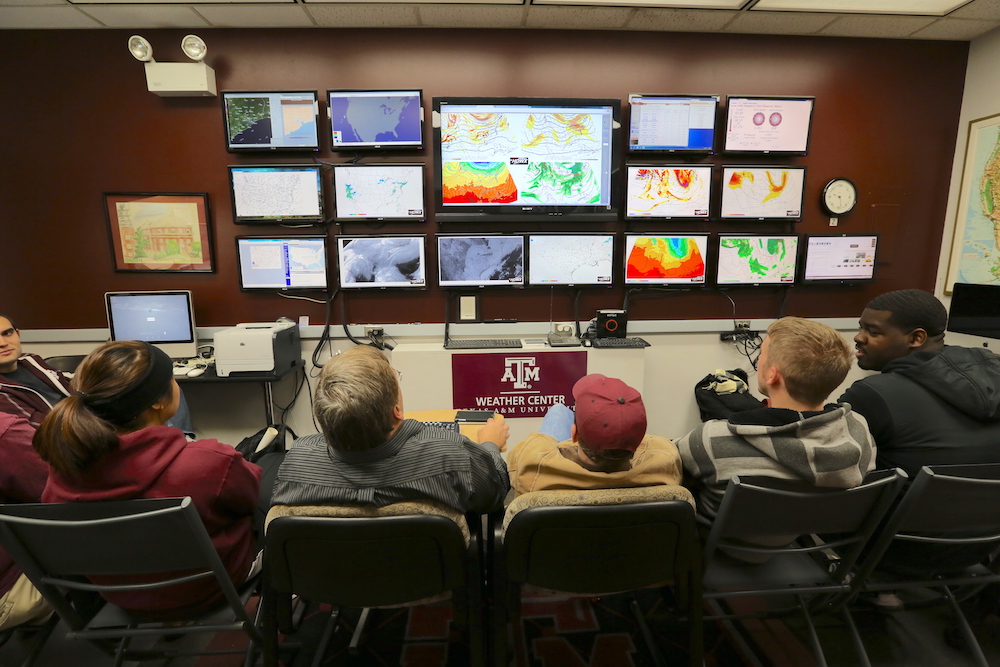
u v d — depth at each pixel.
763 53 2.77
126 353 1.04
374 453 0.94
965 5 2.38
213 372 2.50
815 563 1.28
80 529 0.92
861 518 1.06
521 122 2.63
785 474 1.00
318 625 1.58
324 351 2.89
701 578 1.06
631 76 2.75
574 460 1.05
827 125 2.85
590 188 2.71
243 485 1.11
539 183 2.69
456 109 2.60
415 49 2.67
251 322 2.86
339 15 2.48
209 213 2.73
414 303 2.90
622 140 2.79
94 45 2.59
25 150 2.66
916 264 3.01
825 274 2.91
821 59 2.79
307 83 2.67
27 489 1.21
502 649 1.07
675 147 2.71
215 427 2.91
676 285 2.87
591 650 1.47
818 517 1.04
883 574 1.29
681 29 2.69
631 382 2.73
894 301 1.46
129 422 1.04
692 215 2.78
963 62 2.83
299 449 0.99
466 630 1.55
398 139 2.63
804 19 2.56
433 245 2.82
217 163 2.70
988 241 2.72
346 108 2.58
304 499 0.94
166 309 2.59
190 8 2.38
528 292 2.92
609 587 1.03
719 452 1.07
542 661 1.43
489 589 1.15
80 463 0.92
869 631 1.53
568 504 0.92
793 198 2.80
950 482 1.00
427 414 1.77
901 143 2.89
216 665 1.43
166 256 2.76
